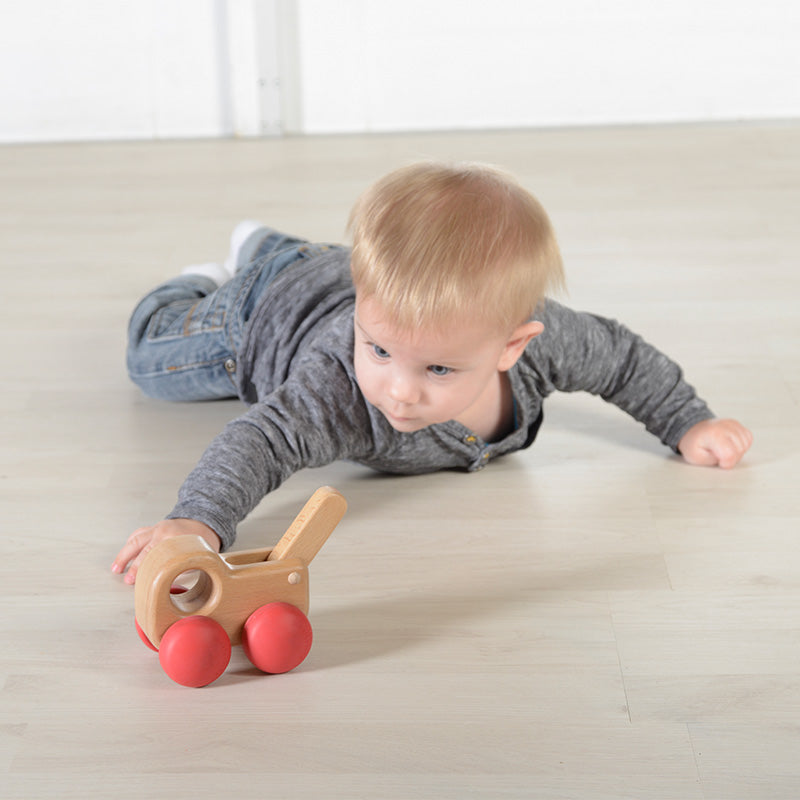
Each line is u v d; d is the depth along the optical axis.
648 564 1.01
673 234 1.82
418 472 1.15
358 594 0.97
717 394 1.31
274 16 2.31
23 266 1.71
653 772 0.79
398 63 2.41
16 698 0.85
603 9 2.37
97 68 2.35
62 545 1.04
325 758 0.80
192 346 1.26
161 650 0.84
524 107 2.46
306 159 2.26
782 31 2.39
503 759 0.80
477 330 0.86
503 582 0.99
